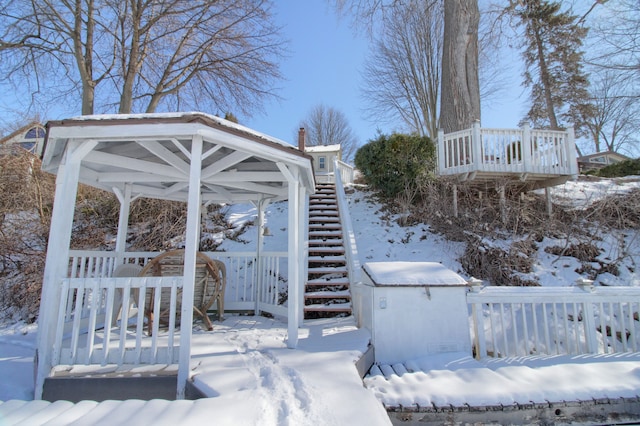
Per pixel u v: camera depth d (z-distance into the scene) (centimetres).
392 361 380
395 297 396
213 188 608
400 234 834
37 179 775
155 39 1080
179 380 282
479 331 398
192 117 305
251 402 230
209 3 1087
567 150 781
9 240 682
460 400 280
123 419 206
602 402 285
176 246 866
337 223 875
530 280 603
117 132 314
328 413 215
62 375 293
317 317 598
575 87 1762
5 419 214
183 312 293
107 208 903
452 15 1047
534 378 318
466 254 692
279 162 398
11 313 598
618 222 741
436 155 903
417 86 1914
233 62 1206
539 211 823
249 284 727
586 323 412
